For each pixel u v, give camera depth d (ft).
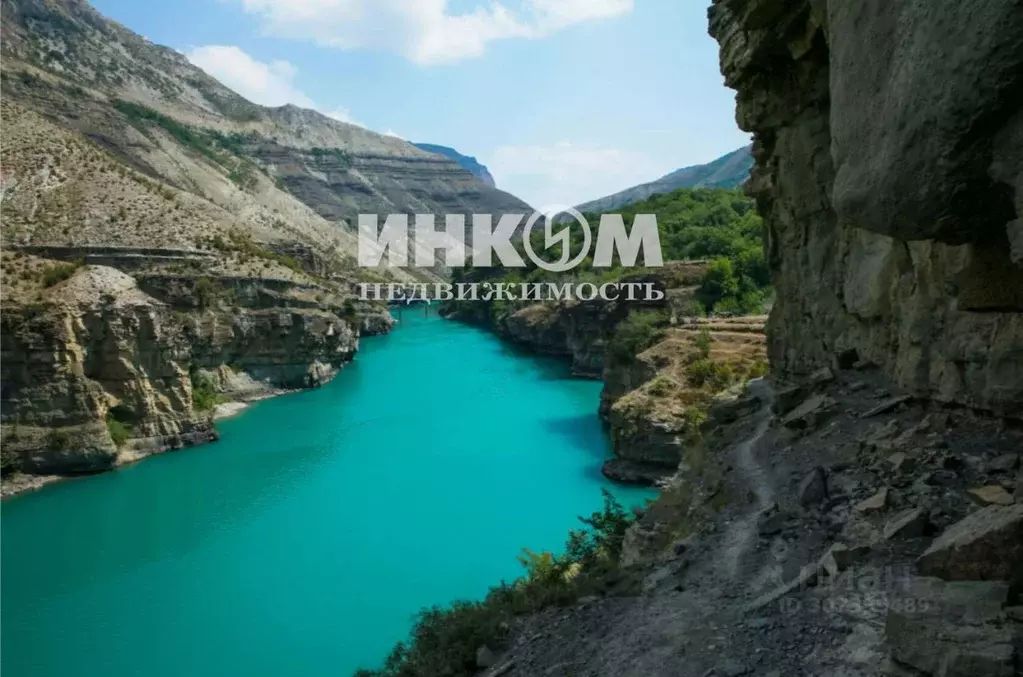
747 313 234.58
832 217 79.71
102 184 288.71
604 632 41.16
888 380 66.44
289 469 178.81
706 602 40.16
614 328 269.64
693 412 145.59
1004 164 26.76
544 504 150.51
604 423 212.23
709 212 394.32
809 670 30.76
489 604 55.67
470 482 165.89
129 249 239.09
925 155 29.35
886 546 37.60
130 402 186.80
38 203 259.39
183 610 110.52
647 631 39.27
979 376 48.62
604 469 166.40
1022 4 24.32
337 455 189.67
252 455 190.08
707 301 249.55
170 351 196.34
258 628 104.37
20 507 153.69
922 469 44.93
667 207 444.14
